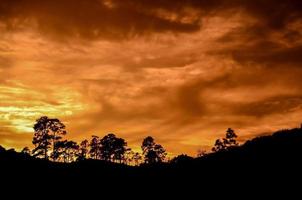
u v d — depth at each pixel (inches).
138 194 1812.3
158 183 1877.5
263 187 1338.6
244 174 1525.6
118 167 2452.0
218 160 1846.7
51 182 2229.3
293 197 1194.6
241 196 1323.8
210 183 1578.5
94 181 2188.7
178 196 1574.8
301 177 1332.4
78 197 1952.5
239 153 1815.9
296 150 1603.1
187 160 2123.5
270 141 1819.6
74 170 2442.2
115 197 1862.7
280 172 1423.5
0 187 2043.6
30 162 2573.8
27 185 2135.8
